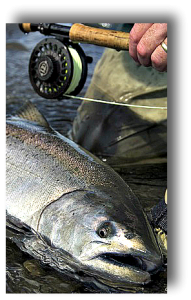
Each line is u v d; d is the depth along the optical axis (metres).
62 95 0.66
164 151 0.78
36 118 0.68
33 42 1.83
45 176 0.56
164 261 0.47
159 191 0.65
